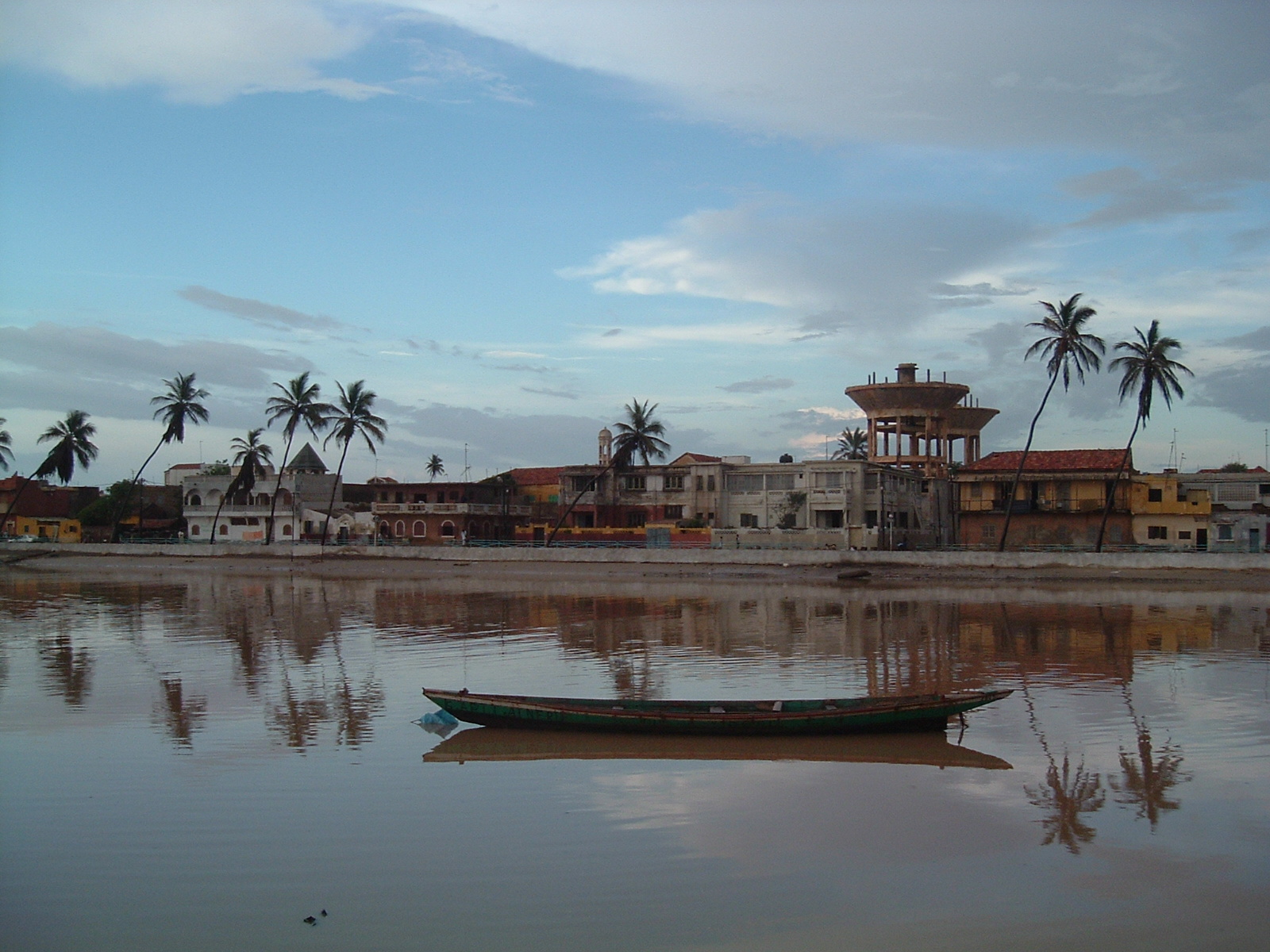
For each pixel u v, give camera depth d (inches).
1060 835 602.5
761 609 1877.5
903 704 831.7
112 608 1993.1
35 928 486.9
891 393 3634.4
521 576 2812.5
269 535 3762.3
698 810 650.2
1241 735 836.0
